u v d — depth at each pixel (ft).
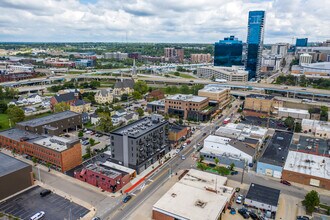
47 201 289.74
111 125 513.86
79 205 284.00
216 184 307.58
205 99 645.51
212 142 412.77
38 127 454.40
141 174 355.36
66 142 370.12
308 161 366.02
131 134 358.43
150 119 435.53
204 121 597.93
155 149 395.55
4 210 272.72
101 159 389.80
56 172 355.97
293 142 464.24
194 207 258.16
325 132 499.10
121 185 320.09
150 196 303.48
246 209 276.41
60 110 602.85
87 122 572.51
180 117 622.95
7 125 540.11
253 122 580.71
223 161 387.55
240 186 328.70
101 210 275.59
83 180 335.67
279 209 282.56
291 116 628.28
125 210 276.00
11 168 309.22
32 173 321.32
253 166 382.83
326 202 295.28
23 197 296.92
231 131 474.49
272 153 389.39
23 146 398.21
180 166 381.19
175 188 293.23
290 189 322.96
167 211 251.80
